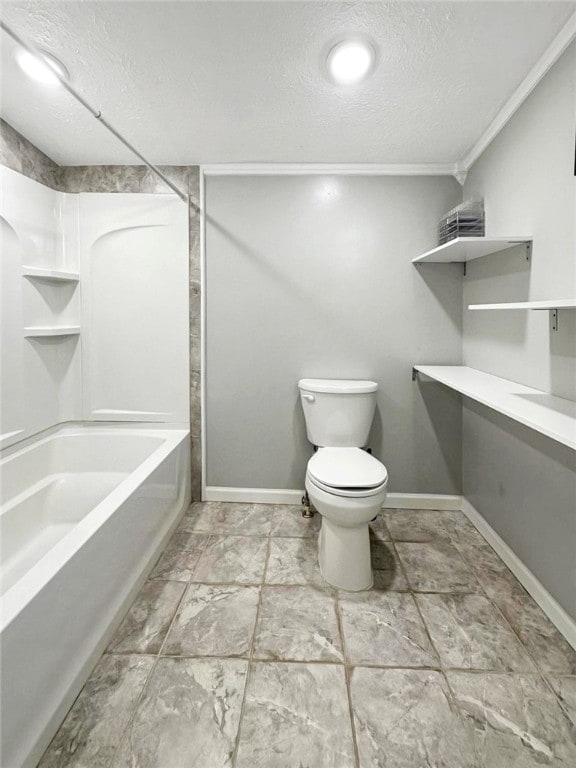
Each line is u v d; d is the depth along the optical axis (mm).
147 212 2234
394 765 1010
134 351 2322
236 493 2428
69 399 2322
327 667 1289
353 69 1396
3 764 894
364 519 1607
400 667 1291
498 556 1896
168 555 1903
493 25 1215
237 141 1950
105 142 1968
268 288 2295
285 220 2254
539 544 1559
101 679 1242
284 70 1413
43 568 1101
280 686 1222
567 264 1326
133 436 2264
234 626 1461
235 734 1079
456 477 2367
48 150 2057
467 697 1188
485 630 1442
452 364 2291
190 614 1520
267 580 1722
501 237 1546
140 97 1584
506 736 1077
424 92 1549
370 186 2225
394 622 1483
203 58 1353
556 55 1315
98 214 2223
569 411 1219
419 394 2322
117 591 1446
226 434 2398
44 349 2145
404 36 1256
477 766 1007
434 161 2160
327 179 2229
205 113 1700
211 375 2363
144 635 1415
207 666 1291
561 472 1407
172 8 1145
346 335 2303
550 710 1147
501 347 1820
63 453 2227
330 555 1701
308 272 2275
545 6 1145
